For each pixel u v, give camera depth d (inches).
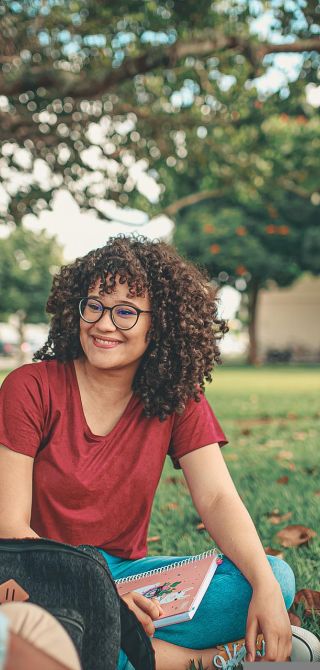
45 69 282.8
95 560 71.0
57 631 53.1
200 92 365.1
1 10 307.6
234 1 311.7
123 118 382.3
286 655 82.1
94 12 320.2
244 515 92.0
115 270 89.3
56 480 88.4
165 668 84.0
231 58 343.6
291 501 181.6
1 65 315.3
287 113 386.0
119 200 378.9
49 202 365.4
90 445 90.3
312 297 1636.3
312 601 110.7
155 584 86.3
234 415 397.1
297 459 248.8
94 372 92.1
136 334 90.4
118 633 71.1
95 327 90.1
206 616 85.1
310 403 467.8
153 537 153.0
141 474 91.0
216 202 1164.5
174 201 485.4
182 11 306.7
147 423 93.3
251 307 1273.4
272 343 1663.4
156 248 94.4
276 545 145.3
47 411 90.7
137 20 324.5
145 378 93.0
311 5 279.9
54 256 1711.4
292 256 1183.6
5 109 349.4
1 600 68.9
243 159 419.5
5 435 87.8
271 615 82.0
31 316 1731.1
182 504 182.5
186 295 92.5
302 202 1123.9
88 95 289.1
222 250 1129.4
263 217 1146.7
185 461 97.0
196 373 93.7
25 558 70.4
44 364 94.5
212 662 85.1
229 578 86.7
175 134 394.0
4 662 46.4
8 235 1686.8
